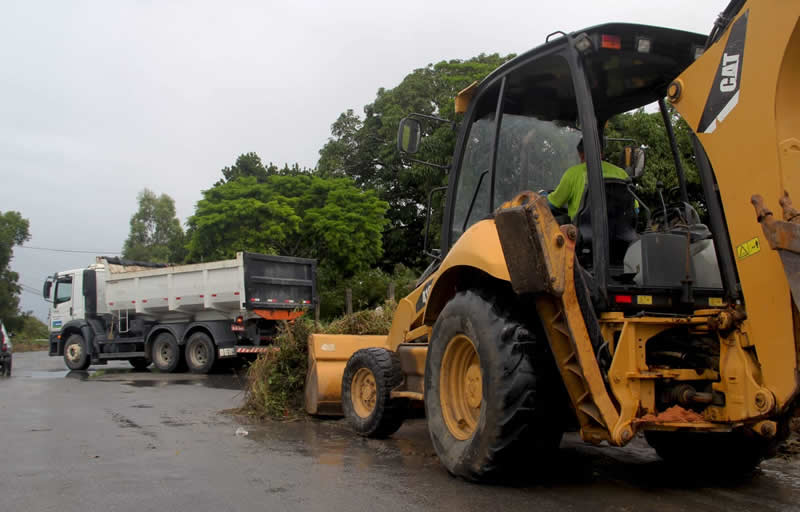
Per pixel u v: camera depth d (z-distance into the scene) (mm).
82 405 8914
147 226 65625
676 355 4141
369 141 28609
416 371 5789
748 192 3678
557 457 5371
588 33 4426
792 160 3527
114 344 17109
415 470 4848
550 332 4070
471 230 4762
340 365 7348
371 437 6227
